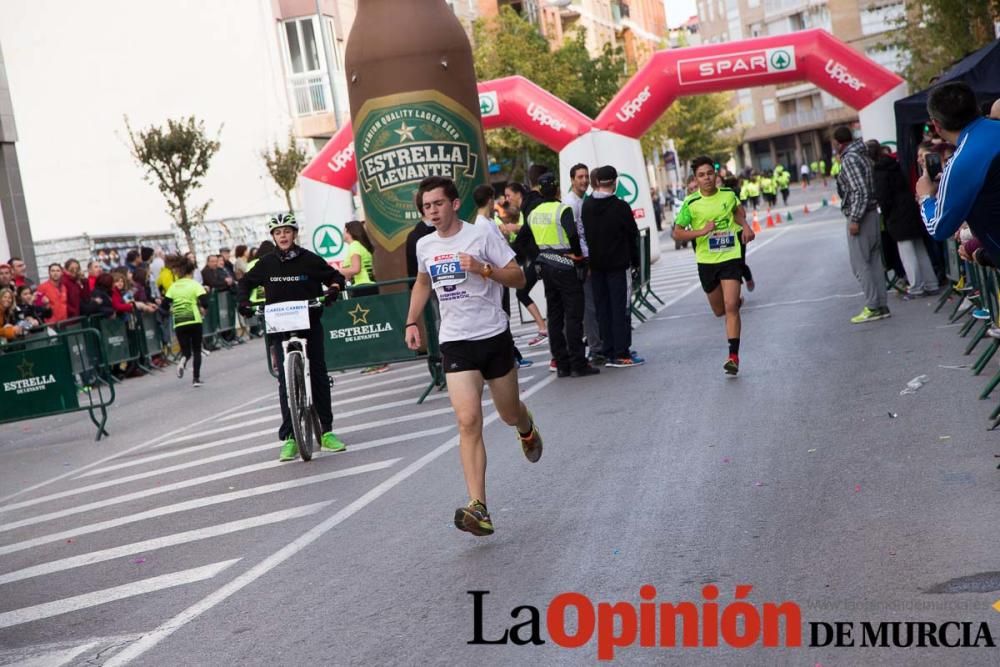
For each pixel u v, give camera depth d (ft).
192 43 142.72
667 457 28.91
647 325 60.85
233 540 26.89
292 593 21.74
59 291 75.10
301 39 146.41
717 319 58.90
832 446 27.76
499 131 155.43
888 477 24.31
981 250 26.25
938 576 18.02
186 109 142.92
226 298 96.12
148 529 29.76
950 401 31.09
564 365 46.21
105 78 144.46
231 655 18.62
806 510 22.59
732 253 40.22
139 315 81.41
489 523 23.03
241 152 141.90
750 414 32.99
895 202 54.60
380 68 59.77
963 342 40.37
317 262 36.86
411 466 32.68
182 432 49.06
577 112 88.94
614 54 177.06
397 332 49.47
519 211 58.59
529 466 30.09
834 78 82.74
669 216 219.20
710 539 21.44
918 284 55.16
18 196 96.63
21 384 51.08
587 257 45.83
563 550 21.95
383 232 60.64
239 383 67.00
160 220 144.36
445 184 24.48
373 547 24.29
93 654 19.70
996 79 54.13
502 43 163.53
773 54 84.07
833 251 93.04
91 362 52.01
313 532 26.40
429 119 59.67
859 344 43.42
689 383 39.91
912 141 58.29
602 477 27.68
